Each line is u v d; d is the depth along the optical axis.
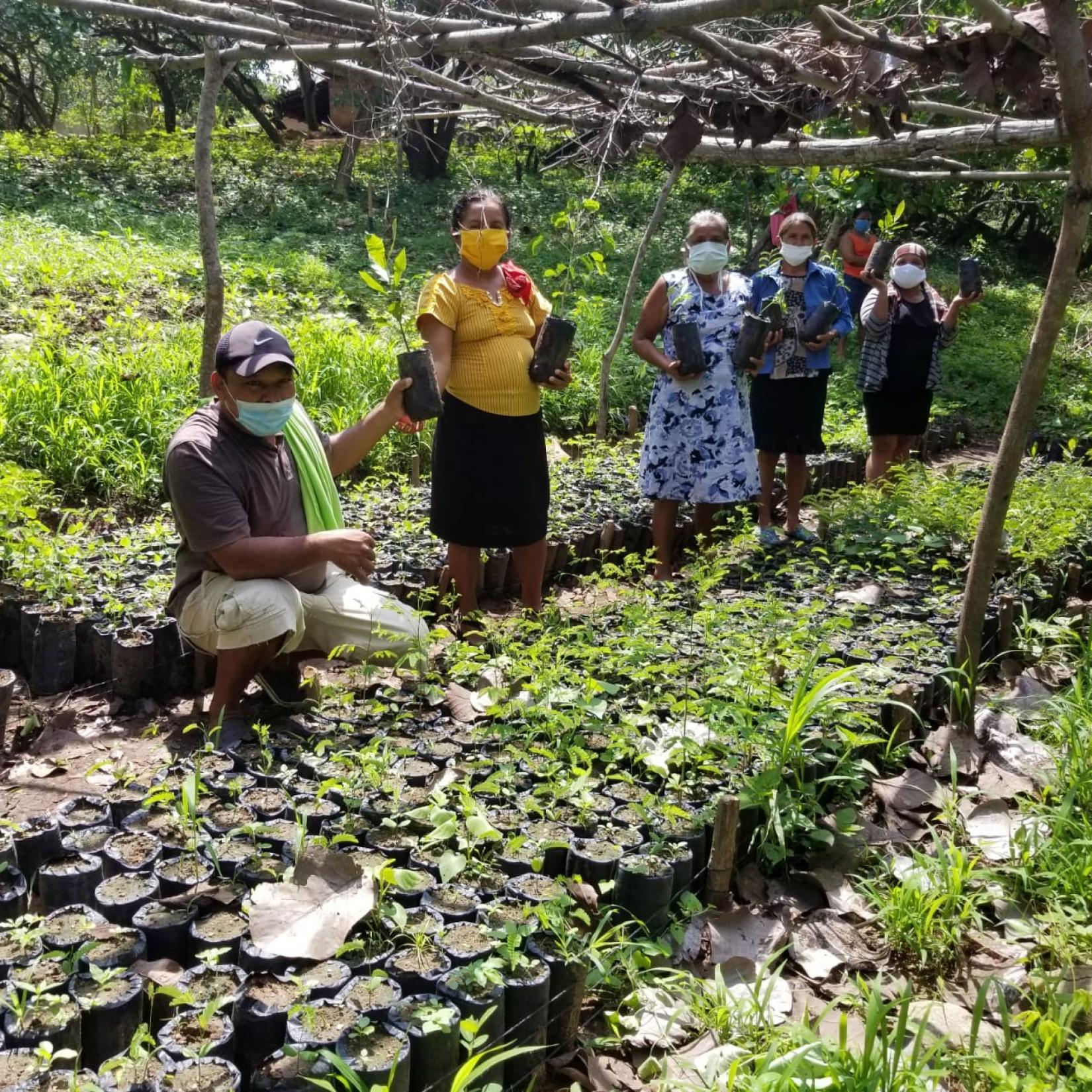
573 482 6.95
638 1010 2.69
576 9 2.69
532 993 2.45
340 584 3.96
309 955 2.44
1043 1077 2.34
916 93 4.02
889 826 3.61
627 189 20.11
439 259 14.27
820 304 6.02
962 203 21.11
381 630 3.79
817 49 3.13
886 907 3.02
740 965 2.89
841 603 5.22
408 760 3.37
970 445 10.48
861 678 4.18
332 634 3.87
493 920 2.64
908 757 4.01
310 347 8.30
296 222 16.06
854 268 9.42
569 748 3.35
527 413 4.45
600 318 11.00
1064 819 3.21
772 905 3.19
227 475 3.50
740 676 3.69
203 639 3.62
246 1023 2.27
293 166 20.31
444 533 4.57
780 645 4.14
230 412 3.53
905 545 6.02
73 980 2.32
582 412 9.27
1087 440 9.98
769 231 10.52
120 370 7.18
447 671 4.11
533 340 4.54
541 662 3.80
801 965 2.92
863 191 9.92
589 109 3.83
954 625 4.88
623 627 4.48
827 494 6.86
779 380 6.08
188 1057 2.16
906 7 3.34
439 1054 2.31
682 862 3.02
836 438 8.84
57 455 6.39
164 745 3.84
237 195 16.94
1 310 8.89
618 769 3.56
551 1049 2.58
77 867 2.76
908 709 3.88
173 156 19.48
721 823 3.06
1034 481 7.01
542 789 3.17
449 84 3.67
